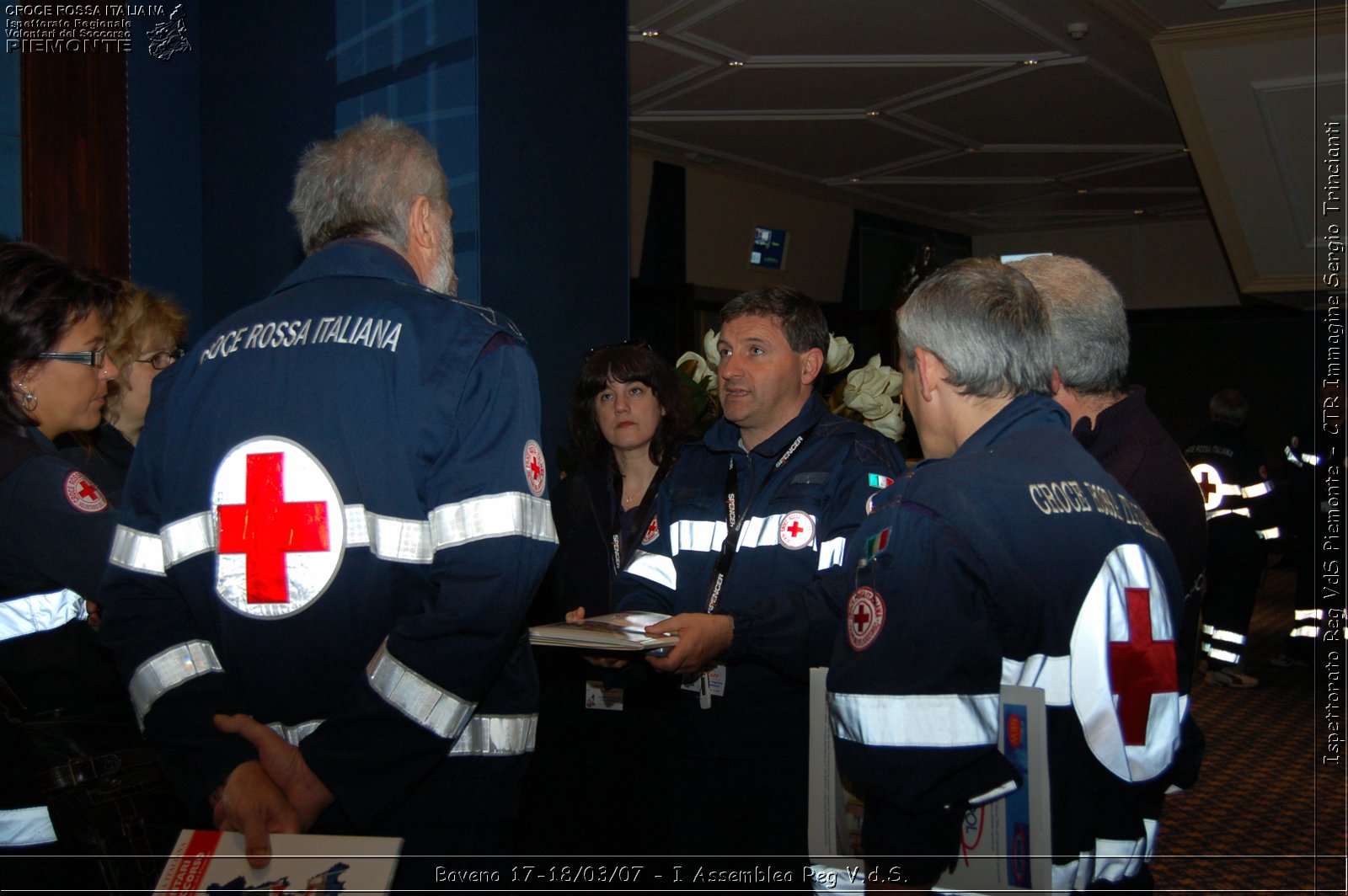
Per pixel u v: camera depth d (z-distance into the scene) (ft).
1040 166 31.78
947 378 4.07
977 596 3.54
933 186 34.42
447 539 3.76
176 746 3.87
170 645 4.03
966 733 3.43
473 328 3.97
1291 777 13.41
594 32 10.07
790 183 33.55
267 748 3.69
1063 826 3.59
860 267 37.96
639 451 8.46
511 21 9.10
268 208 10.27
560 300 9.70
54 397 5.16
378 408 3.84
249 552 3.84
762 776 6.08
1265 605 27.68
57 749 4.80
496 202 8.97
